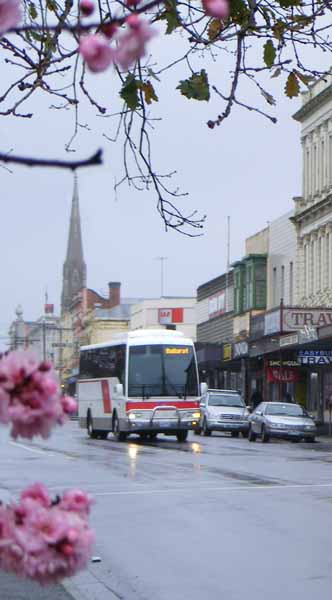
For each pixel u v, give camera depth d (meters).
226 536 16.86
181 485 25.09
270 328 63.19
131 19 3.14
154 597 12.11
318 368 65.69
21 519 3.48
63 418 3.41
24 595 12.01
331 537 16.69
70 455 37.25
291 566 14.13
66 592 12.28
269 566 14.14
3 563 3.47
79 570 3.54
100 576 13.43
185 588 12.67
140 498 22.28
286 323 59.94
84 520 3.54
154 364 47.59
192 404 47.59
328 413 63.94
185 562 14.52
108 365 50.38
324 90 65.31
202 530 17.53
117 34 3.31
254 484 25.38
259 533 17.16
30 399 3.35
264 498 22.22
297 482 25.91
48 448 42.59
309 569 13.90
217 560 14.66
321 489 24.09
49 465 31.72
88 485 24.98
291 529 17.58
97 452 39.34
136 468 30.41
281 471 29.48
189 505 21.00
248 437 55.47
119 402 48.25
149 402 47.28
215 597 12.12
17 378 3.35
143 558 14.82
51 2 8.15
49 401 3.37
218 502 21.50
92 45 3.14
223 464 32.22
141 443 47.66
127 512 19.91
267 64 9.00
